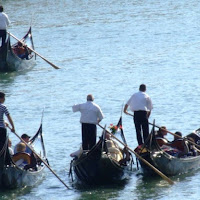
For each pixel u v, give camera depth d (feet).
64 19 531.50
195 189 180.45
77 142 229.45
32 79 343.26
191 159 195.93
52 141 231.50
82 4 602.85
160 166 187.62
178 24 491.72
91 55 400.67
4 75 353.72
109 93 306.76
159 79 332.80
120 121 212.43
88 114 189.98
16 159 188.55
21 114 273.95
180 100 286.87
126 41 439.63
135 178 190.70
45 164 185.88
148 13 545.44
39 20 532.32
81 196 177.17
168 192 178.19
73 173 197.06
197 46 414.21
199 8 559.38
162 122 254.06
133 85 321.73
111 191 180.34
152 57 387.96
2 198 176.24
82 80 337.52
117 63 376.07
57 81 337.72
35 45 440.04
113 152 190.90
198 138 211.20
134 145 222.69
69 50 418.92
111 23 506.07
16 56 358.64
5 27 355.77
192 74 340.59
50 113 273.33
